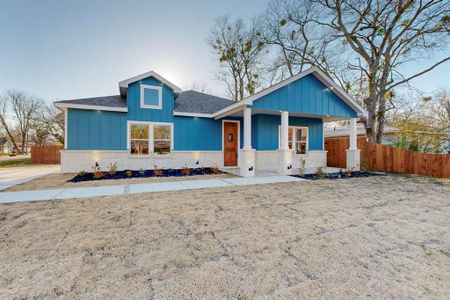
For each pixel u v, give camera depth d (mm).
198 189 6020
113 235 2941
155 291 1809
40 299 1696
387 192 5840
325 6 14133
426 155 9141
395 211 4164
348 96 10055
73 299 1700
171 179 7672
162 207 4270
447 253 2557
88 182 6949
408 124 11844
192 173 9195
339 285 1925
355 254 2502
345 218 3736
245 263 2270
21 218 3578
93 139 9391
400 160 9992
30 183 6746
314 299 1735
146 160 10188
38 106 34156
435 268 2232
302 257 2414
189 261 2299
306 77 9523
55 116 27438
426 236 3027
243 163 8523
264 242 2781
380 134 13000
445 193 5766
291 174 9148
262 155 11219
